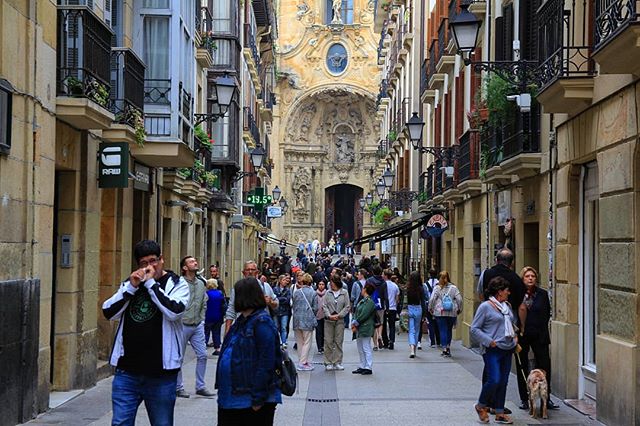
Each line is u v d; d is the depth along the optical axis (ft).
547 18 44.32
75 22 41.83
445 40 86.38
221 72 99.19
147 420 36.88
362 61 216.74
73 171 45.24
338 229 235.81
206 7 88.38
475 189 68.85
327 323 57.26
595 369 41.34
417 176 119.03
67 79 41.63
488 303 37.14
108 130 49.11
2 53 34.30
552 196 47.24
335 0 215.92
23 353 35.99
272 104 195.83
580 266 43.80
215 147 106.63
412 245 121.29
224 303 64.03
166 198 70.95
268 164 185.57
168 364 25.20
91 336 47.24
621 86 35.32
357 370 55.11
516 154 51.06
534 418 38.47
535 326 40.01
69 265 44.93
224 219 116.88
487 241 65.87
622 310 35.17
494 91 54.19
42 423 36.01
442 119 93.86
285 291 70.13
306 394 46.34
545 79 42.98
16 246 36.01
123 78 49.55
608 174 37.14
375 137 222.89
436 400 44.09
